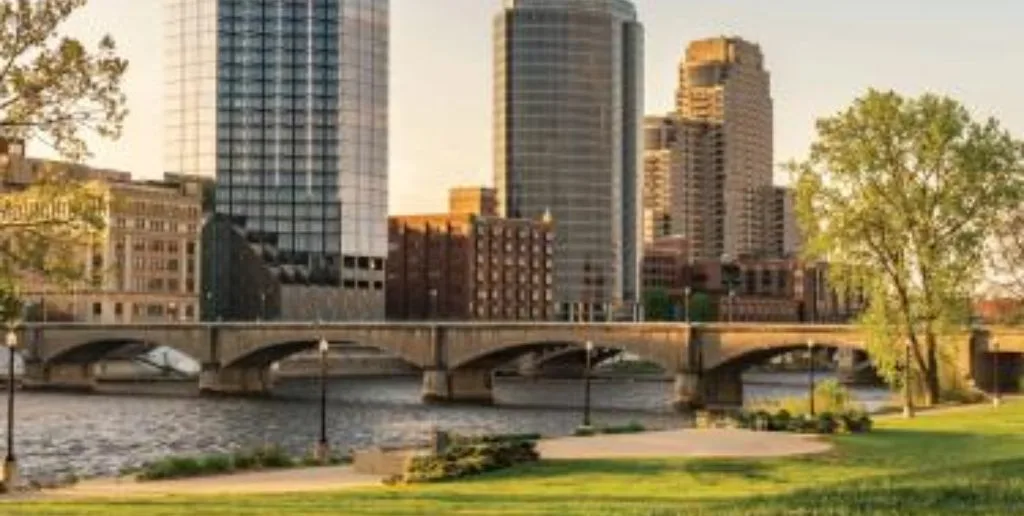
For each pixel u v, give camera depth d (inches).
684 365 7721.5
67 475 3708.2
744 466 2321.6
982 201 4298.7
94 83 1814.7
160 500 1921.8
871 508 1321.4
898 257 4370.1
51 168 1888.5
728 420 3479.3
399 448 2637.8
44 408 7500.0
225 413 7170.3
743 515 1311.5
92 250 2269.9
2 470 2824.8
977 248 4303.6
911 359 4515.3
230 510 1706.4
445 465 2245.3
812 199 4394.7
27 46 1772.9
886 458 2512.3
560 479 2133.4
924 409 4478.3
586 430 3380.9
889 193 4320.9
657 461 2407.7
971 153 4274.1
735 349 7573.8
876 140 4328.3
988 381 6176.2
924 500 1381.6
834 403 3649.1
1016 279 4375.0
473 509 1660.9
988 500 1366.9
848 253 4360.2
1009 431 3171.8
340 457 3031.5
